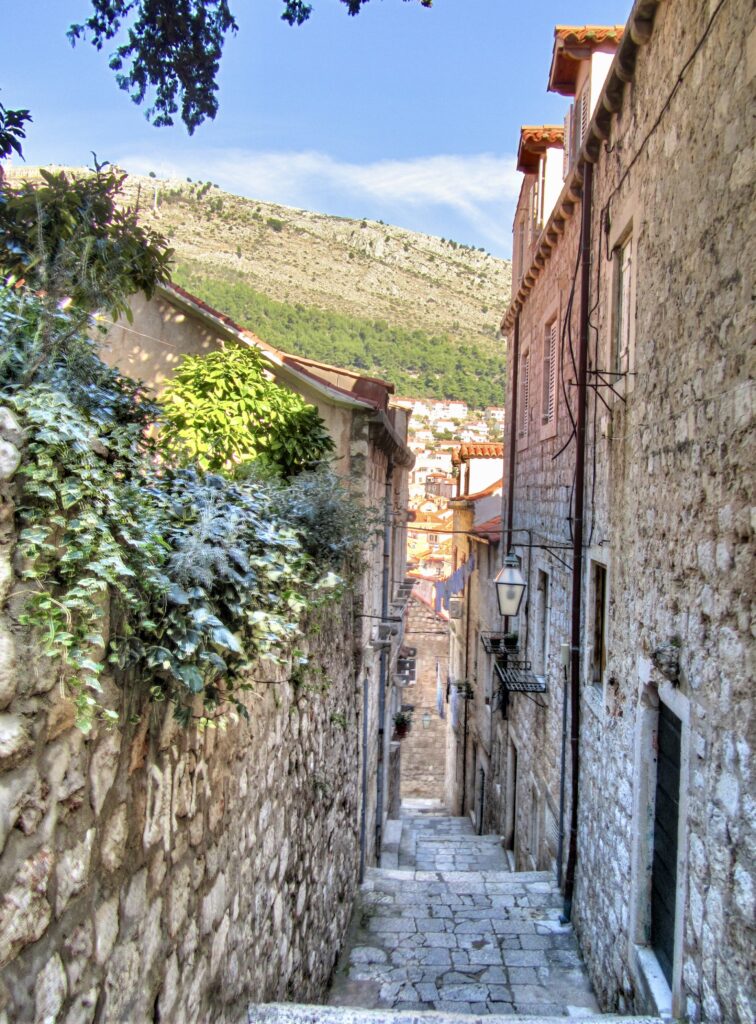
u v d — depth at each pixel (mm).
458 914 7703
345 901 7293
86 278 2830
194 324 8711
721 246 3750
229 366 7125
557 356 9562
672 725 4633
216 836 3406
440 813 20375
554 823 8641
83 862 2176
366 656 9133
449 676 23875
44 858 1963
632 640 5367
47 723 1976
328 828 6414
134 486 2590
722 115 3785
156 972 2709
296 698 5098
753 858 3104
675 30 4688
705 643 3785
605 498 6508
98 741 2273
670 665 4176
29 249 3773
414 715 26719
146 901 2631
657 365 4883
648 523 5008
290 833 4953
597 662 7012
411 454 13562
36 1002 1914
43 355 2406
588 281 7430
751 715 3197
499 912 7715
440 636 27906
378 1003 6066
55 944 2023
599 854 6258
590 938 6445
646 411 5145
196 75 5785
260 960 4172
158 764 2740
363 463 8664
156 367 8688
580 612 7426
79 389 2680
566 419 8641
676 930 4047
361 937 7219
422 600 28047
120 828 2428
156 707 2715
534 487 11195
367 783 9703
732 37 3672
